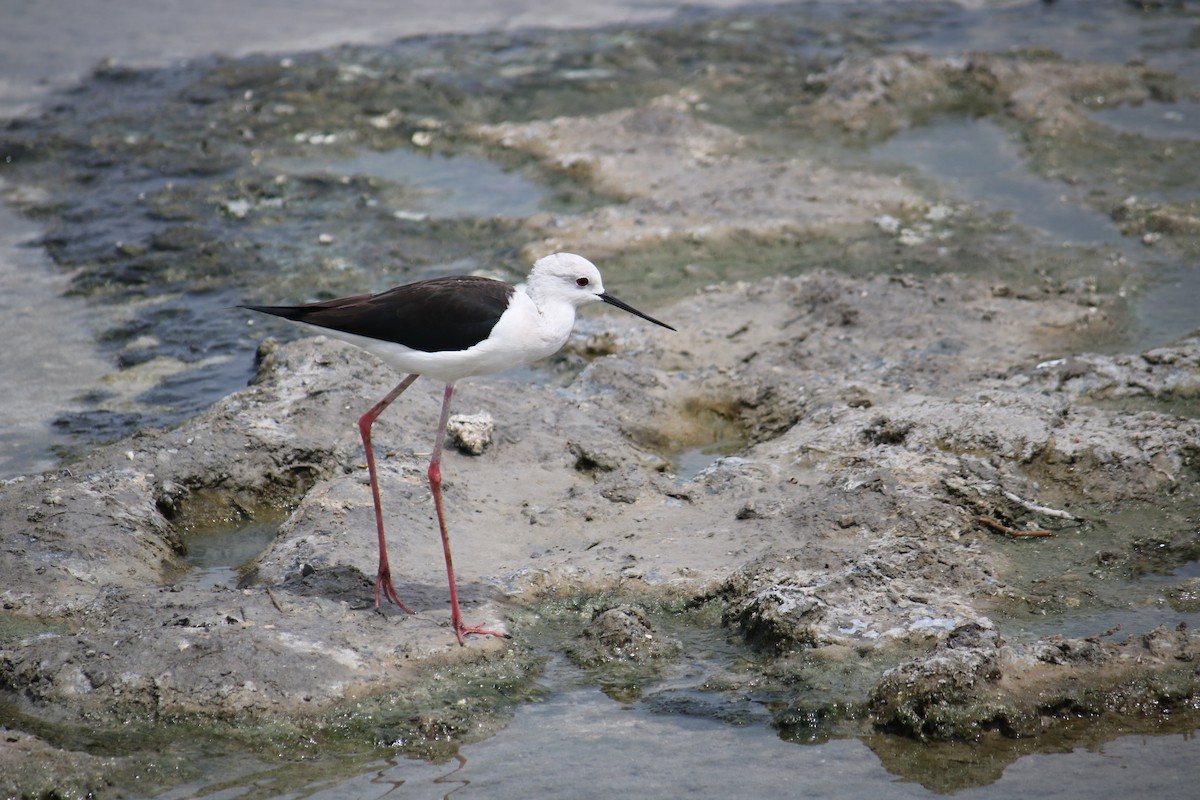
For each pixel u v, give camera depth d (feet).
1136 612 30.83
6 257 57.06
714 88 76.84
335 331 31.01
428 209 61.41
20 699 27.89
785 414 42.04
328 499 35.50
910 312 47.52
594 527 35.32
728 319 48.34
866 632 29.60
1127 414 38.99
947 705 26.94
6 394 45.14
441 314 30.76
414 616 30.55
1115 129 69.05
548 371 46.55
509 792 25.38
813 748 26.66
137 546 34.40
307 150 68.80
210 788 25.41
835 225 57.52
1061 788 25.18
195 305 52.31
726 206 59.21
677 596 32.07
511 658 29.68
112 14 91.97
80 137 70.18
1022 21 88.74
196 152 68.39
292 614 30.14
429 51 83.56
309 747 26.63
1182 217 56.65
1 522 34.22
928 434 38.09
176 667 27.91
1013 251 54.54
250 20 90.94
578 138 68.18
